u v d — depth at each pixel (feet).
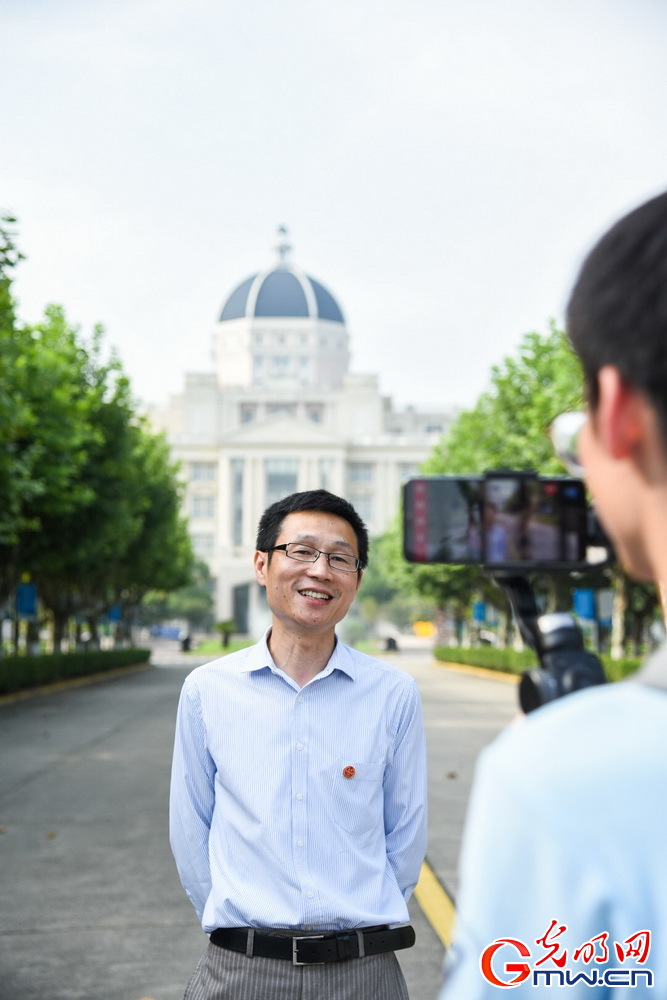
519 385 104.22
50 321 107.65
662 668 2.92
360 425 483.92
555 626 4.15
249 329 520.01
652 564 3.06
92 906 22.74
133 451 113.70
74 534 102.12
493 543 5.19
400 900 9.07
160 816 33.17
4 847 28.58
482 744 53.36
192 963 19.07
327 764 8.97
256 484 417.49
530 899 2.72
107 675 136.98
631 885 2.63
